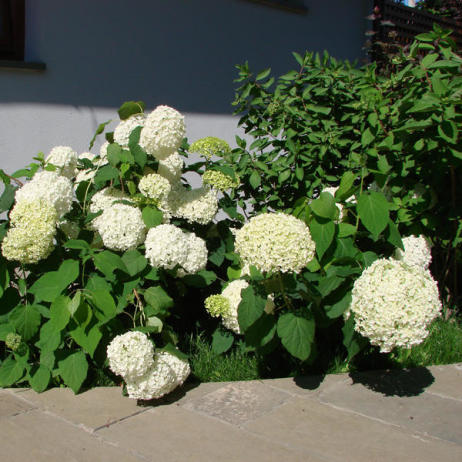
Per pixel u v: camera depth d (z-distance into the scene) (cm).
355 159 341
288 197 412
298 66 691
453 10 827
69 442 216
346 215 282
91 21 470
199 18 561
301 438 222
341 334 316
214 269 344
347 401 257
